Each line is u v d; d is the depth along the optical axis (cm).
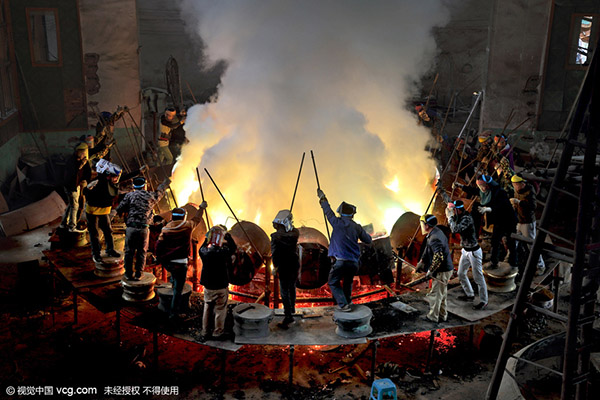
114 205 1406
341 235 968
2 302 1209
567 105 1967
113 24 1947
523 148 2016
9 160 1805
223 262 921
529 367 1003
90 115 1991
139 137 2052
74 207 1269
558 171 749
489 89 2002
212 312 943
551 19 1909
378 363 1021
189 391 941
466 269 1058
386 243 1106
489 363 1034
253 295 1130
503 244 1262
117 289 1088
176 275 973
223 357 927
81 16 1917
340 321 943
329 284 981
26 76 1914
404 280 1232
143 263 1056
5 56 1870
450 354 1059
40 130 1952
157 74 3016
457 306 1055
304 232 1149
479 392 950
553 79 1958
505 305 1066
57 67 1933
